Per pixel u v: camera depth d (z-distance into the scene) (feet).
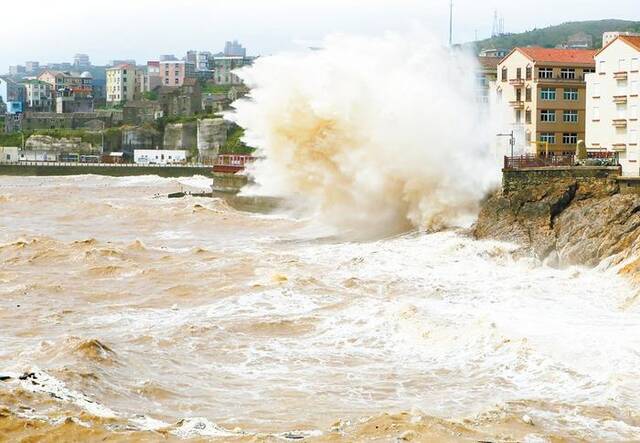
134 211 441.27
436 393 158.92
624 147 355.36
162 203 497.46
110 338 192.54
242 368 174.19
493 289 233.55
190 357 180.55
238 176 477.77
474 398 155.74
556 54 429.79
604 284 239.09
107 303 229.25
